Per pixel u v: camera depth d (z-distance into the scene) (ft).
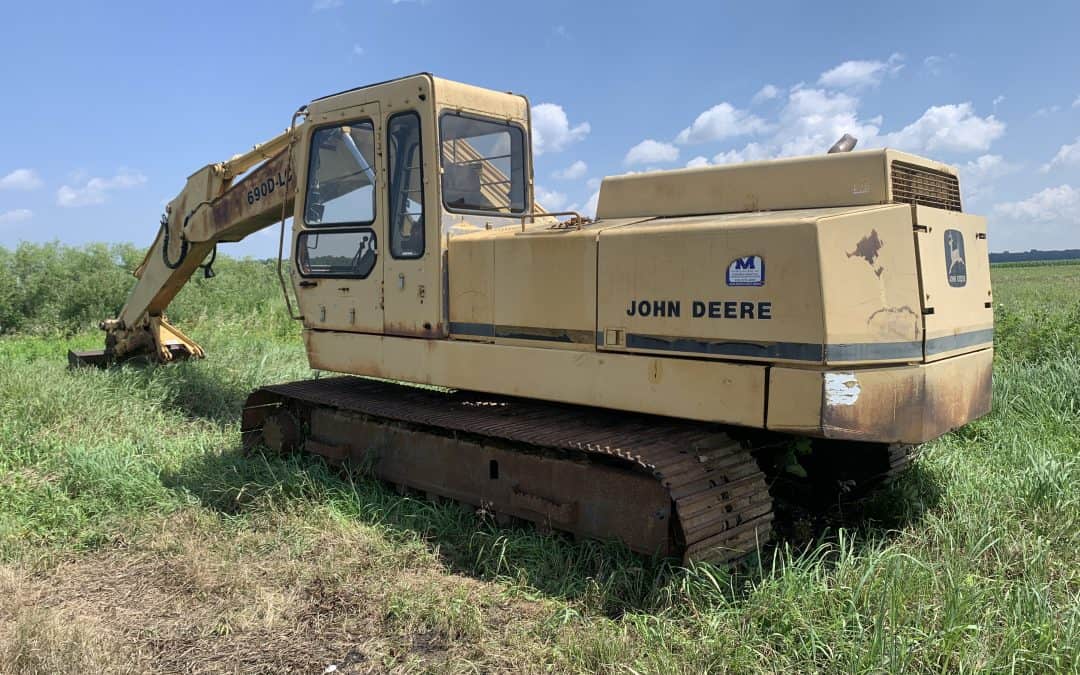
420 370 16.85
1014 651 10.34
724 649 10.85
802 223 11.68
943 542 14.11
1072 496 15.56
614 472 14.01
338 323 18.65
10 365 28.30
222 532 16.24
